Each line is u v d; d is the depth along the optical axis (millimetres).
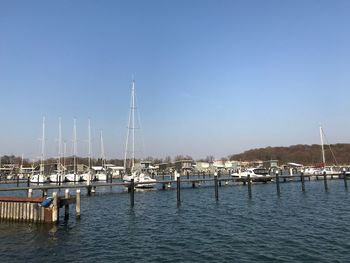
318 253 19609
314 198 47906
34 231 27078
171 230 27172
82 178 92562
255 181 78625
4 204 31531
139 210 38688
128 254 20422
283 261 18250
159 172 134000
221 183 79125
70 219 32625
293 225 27984
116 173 126938
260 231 25875
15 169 143875
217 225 28734
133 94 73375
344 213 33938
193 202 45281
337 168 110625
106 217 33969
